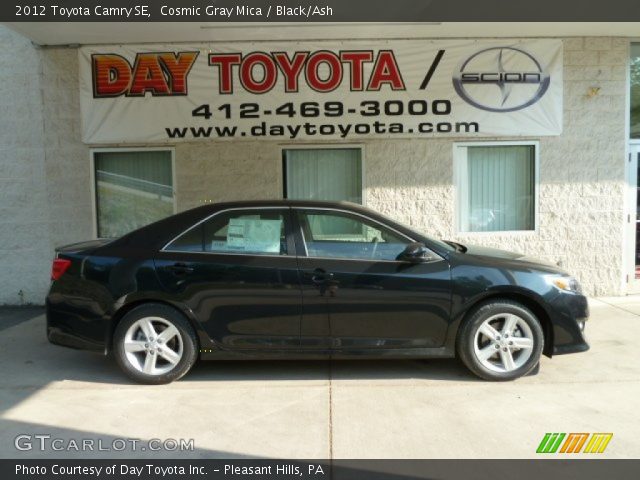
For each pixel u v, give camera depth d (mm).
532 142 8430
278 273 5055
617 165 8453
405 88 8289
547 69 8320
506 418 4402
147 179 8547
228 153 8367
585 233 8516
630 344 6250
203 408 4645
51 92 8344
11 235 8492
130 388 5102
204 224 5223
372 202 8422
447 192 8422
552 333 5164
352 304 5031
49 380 5332
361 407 4633
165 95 8312
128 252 5164
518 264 5176
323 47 8250
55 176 8430
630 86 8531
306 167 8523
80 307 5125
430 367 5582
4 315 8016
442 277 5043
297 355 5109
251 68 8266
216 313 5078
